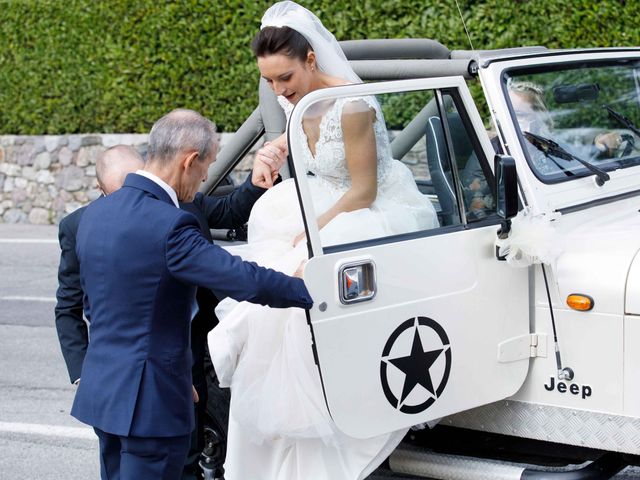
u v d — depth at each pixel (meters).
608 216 3.60
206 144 3.06
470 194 3.32
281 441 3.35
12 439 4.99
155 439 2.97
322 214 3.11
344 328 2.98
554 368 3.30
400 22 9.56
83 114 11.55
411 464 3.55
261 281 2.84
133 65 11.05
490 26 9.21
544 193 3.53
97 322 3.04
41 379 5.88
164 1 10.70
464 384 3.25
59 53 11.48
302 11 3.46
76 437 5.00
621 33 8.77
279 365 3.25
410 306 3.12
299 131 2.96
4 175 12.07
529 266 3.35
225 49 10.51
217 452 3.90
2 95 12.02
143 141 11.15
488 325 3.29
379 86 3.15
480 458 3.48
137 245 2.93
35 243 10.35
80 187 11.57
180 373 3.02
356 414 3.02
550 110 3.79
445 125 3.30
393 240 3.11
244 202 3.96
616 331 3.13
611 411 3.17
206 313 3.78
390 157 3.29
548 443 3.45
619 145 4.03
